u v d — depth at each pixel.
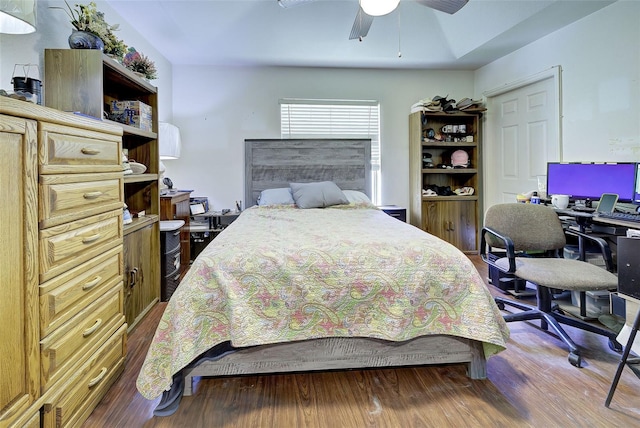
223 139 4.14
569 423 1.37
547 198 3.02
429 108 4.07
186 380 1.57
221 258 1.58
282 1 2.23
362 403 1.52
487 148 4.26
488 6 3.00
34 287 1.12
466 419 1.41
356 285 1.58
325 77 4.24
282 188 3.93
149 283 2.51
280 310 1.54
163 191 3.35
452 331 1.61
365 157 4.20
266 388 1.63
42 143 1.16
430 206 4.20
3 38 1.73
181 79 4.06
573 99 3.01
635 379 1.67
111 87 2.48
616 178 2.53
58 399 1.22
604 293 2.38
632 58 2.54
